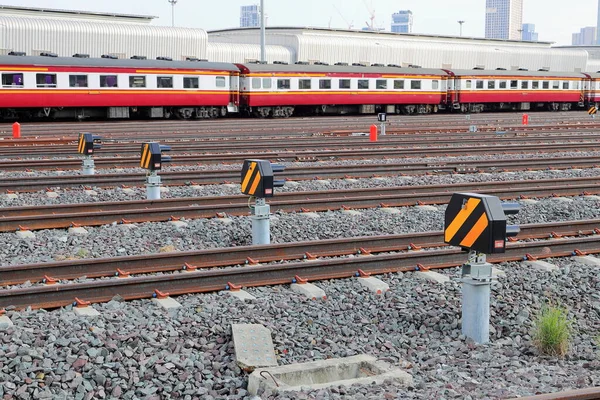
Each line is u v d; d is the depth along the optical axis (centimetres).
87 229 1221
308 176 1820
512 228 750
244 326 750
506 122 4266
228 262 1027
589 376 666
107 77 3859
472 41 8356
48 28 5006
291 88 4541
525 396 605
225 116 4738
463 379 666
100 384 631
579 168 2109
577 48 10238
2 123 3688
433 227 1320
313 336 770
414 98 5144
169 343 717
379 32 7419
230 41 7062
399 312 847
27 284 897
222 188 1648
